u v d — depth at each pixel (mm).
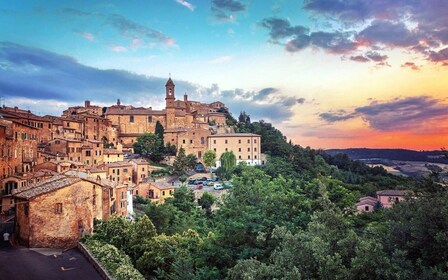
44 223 44625
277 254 24094
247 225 31609
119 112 169500
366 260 18469
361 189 111750
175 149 156250
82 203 47250
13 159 74812
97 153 118688
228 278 26875
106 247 39906
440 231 18453
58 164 85875
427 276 17312
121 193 74562
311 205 34406
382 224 34844
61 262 38625
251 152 151625
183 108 187250
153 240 43312
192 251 39875
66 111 171625
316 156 170375
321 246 20859
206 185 122500
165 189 106375
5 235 47906
